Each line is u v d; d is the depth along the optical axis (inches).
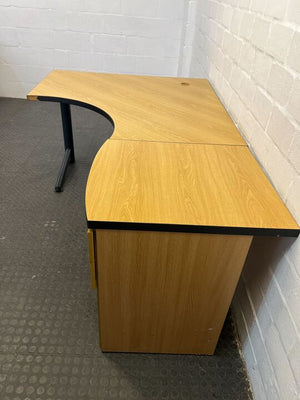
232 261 36.2
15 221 70.7
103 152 42.7
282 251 36.3
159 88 69.2
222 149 45.9
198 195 35.8
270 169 40.0
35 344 48.5
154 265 36.7
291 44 35.6
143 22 119.0
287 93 36.2
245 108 51.0
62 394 43.3
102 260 36.2
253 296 45.3
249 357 46.0
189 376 46.1
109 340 46.5
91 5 115.6
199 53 98.3
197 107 60.5
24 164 91.0
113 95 63.1
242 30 54.0
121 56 126.8
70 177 86.3
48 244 65.5
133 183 36.9
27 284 57.3
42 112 124.5
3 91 136.3
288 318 34.3
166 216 32.2
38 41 124.2
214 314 42.7
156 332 45.4
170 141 46.9
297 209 32.8
